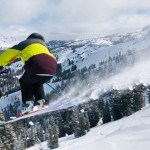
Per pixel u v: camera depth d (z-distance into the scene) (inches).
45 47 207.0
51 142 2554.1
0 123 220.2
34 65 197.5
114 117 3189.0
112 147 385.4
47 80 205.5
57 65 214.8
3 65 193.8
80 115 2854.3
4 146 1643.7
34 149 2748.5
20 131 2753.4
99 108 3479.3
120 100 3132.4
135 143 382.3
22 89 212.8
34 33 207.6
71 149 434.3
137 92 3070.9
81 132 2797.7
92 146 408.2
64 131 3270.2
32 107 219.5
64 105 233.8
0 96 209.8
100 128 2891.2
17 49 195.2
